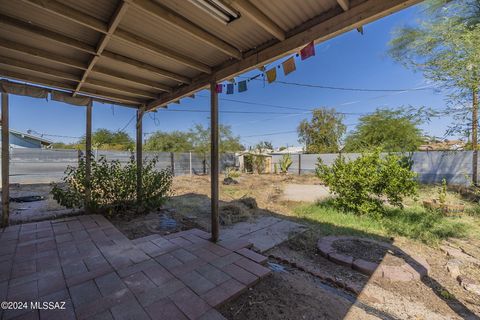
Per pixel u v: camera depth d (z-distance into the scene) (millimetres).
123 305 1665
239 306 1734
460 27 4211
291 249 2912
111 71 3113
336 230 3508
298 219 4227
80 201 4109
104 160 4289
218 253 2568
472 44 3914
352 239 3010
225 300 1747
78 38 2340
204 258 2439
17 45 2404
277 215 4566
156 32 2213
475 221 3988
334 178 4578
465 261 2553
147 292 1827
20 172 8188
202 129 13133
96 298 1746
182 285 1929
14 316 1538
